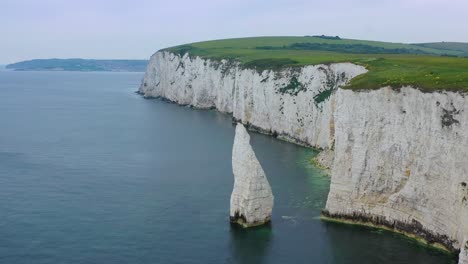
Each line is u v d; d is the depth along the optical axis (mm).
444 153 46562
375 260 45219
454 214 45094
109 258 45812
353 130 55469
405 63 78312
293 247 48281
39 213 57312
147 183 70500
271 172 76250
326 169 78125
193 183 70500
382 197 53188
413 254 46156
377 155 53375
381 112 53469
